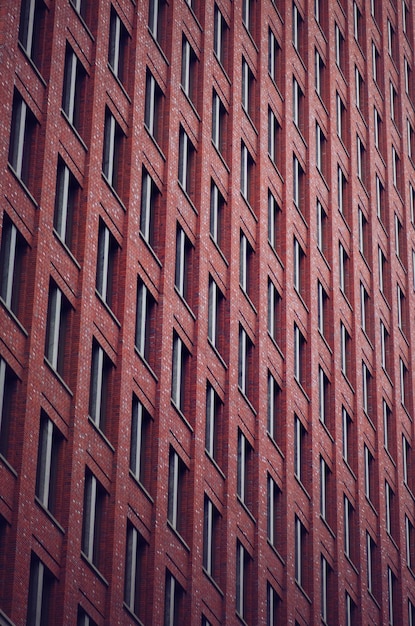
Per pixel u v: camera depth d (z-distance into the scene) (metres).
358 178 83.62
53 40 53.91
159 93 62.28
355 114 84.75
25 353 49.66
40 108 52.69
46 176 52.09
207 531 60.38
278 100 74.19
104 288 55.19
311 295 73.75
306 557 69.38
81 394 52.12
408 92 96.19
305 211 75.25
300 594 67.81
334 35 83.69
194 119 64.62
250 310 67.06
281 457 68.06
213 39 68.00
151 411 57.09
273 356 68.62
